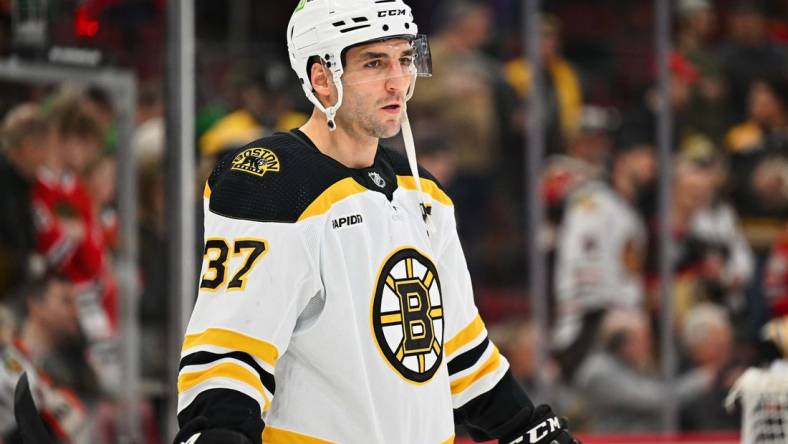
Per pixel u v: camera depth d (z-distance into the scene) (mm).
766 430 9891
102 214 13414
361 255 6504
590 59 17031
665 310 16438
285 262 6266
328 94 6672
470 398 7398
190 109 11367
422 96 17594
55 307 13219
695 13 17797
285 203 6332
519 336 16344
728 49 18234
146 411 13570
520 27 17016
